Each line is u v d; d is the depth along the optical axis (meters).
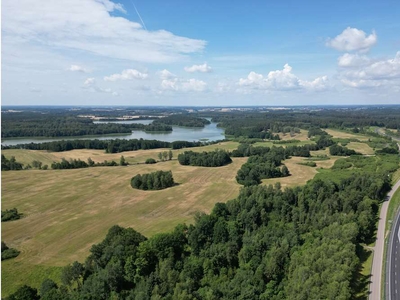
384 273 82.25
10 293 75.94
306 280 68.00
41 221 116.50
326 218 98.31
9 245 98.19
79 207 131.00
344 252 75.88
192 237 89.00
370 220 104.31
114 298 69.62
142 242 83.12
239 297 67.62
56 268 85.19
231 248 85.62
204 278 78.31
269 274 77.38
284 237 89.12
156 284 72.88
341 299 61.81
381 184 130.12
